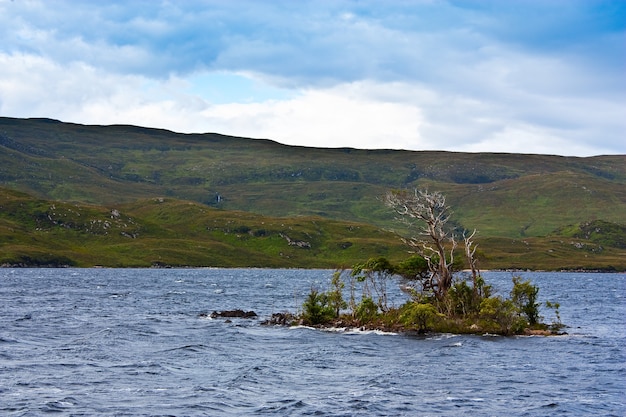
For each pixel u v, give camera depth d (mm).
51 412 37094
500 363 55062
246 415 37344
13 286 162125
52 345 61906
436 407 39688
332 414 37781
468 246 78438
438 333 73562
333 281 84438
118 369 50250
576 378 48875
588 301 136125
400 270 80312
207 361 54875
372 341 67812
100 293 142625
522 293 79875
